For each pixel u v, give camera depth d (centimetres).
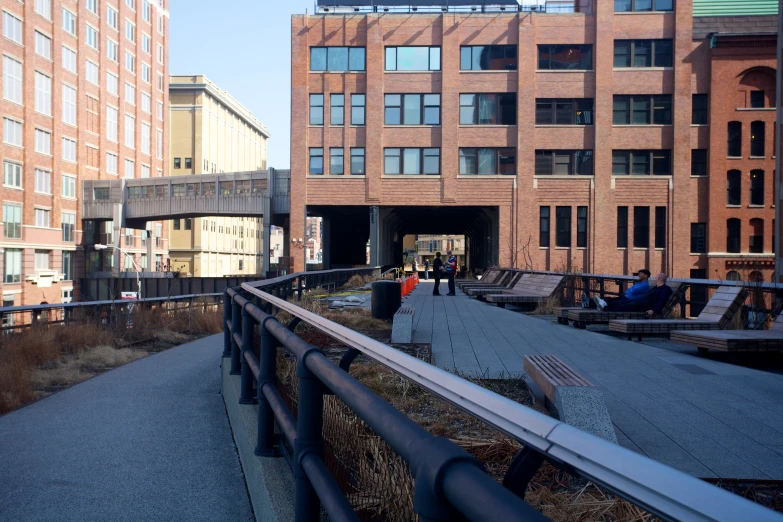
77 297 6569
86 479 550
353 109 5019
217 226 10681
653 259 4834
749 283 1209
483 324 1451
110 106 7244
